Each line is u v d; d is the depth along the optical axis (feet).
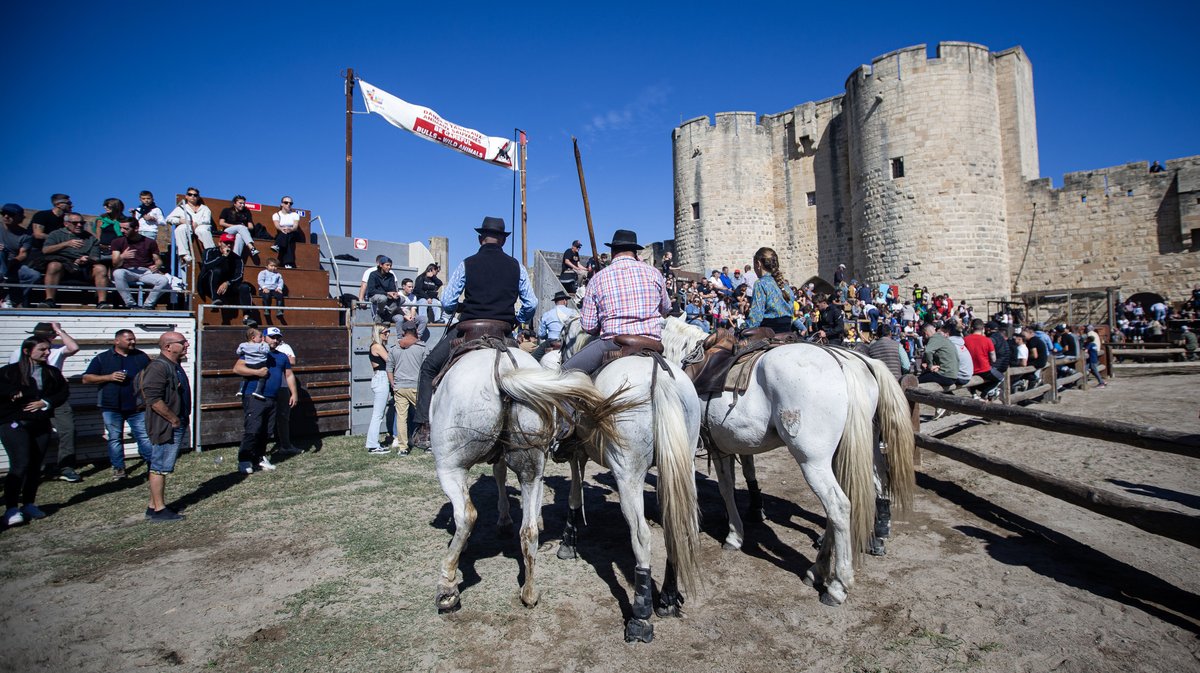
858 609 13.79
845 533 13.79
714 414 16.02
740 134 117.50
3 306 30.83
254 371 26.89
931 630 12.78
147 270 34.32
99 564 17.03
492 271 16.03
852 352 15.96
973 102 88.17
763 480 25.49
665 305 16.47
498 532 19.30
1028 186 94.12
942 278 87.45
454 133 53.78
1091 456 26.58
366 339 37.58
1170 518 13.29
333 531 19.53
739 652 12.21
